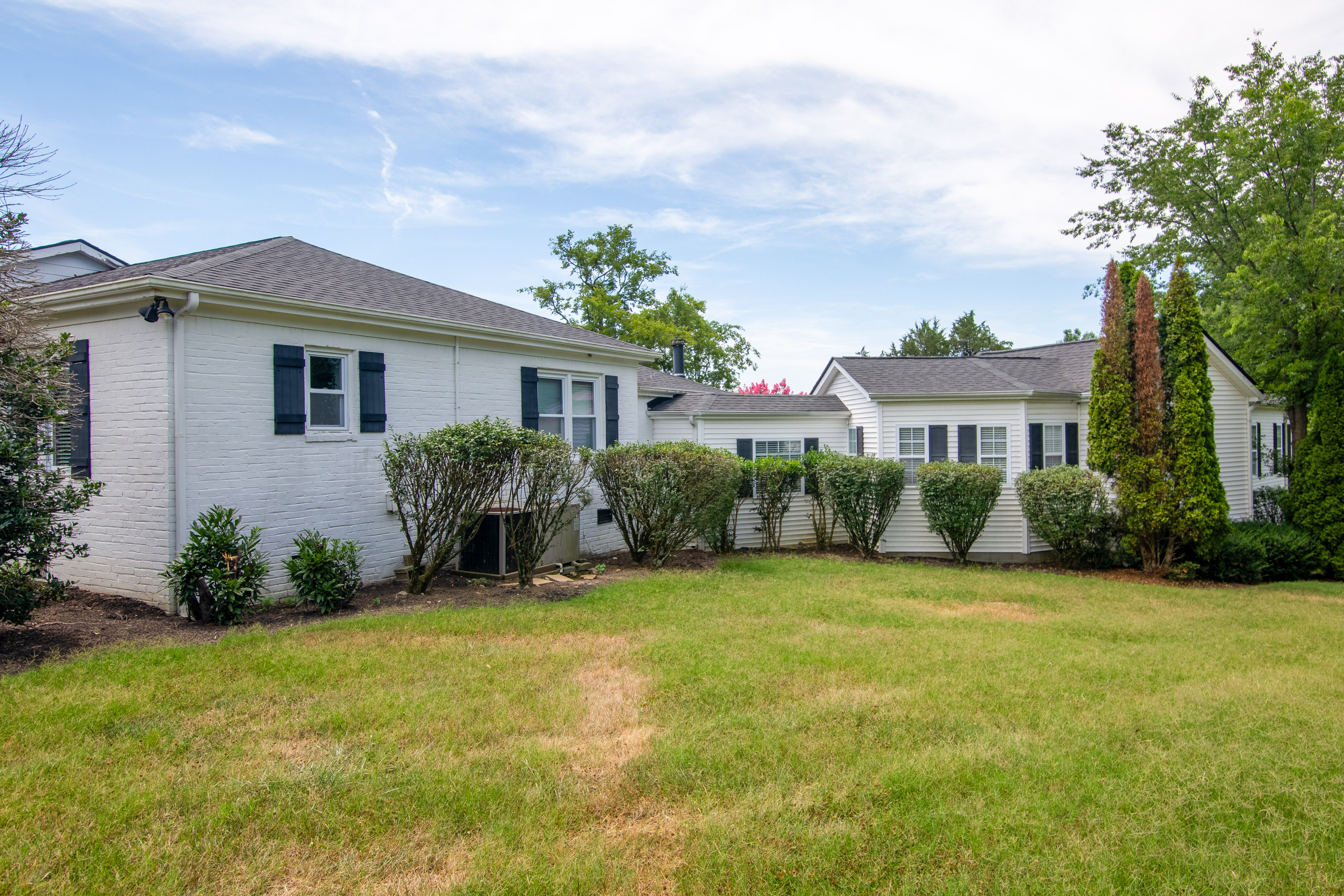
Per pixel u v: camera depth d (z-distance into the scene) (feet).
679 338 77.36
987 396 49.73
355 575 28.53
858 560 46.85
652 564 39.45
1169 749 15.42
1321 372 49.34
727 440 55.16
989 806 12.68
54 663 19.66
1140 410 43.91
